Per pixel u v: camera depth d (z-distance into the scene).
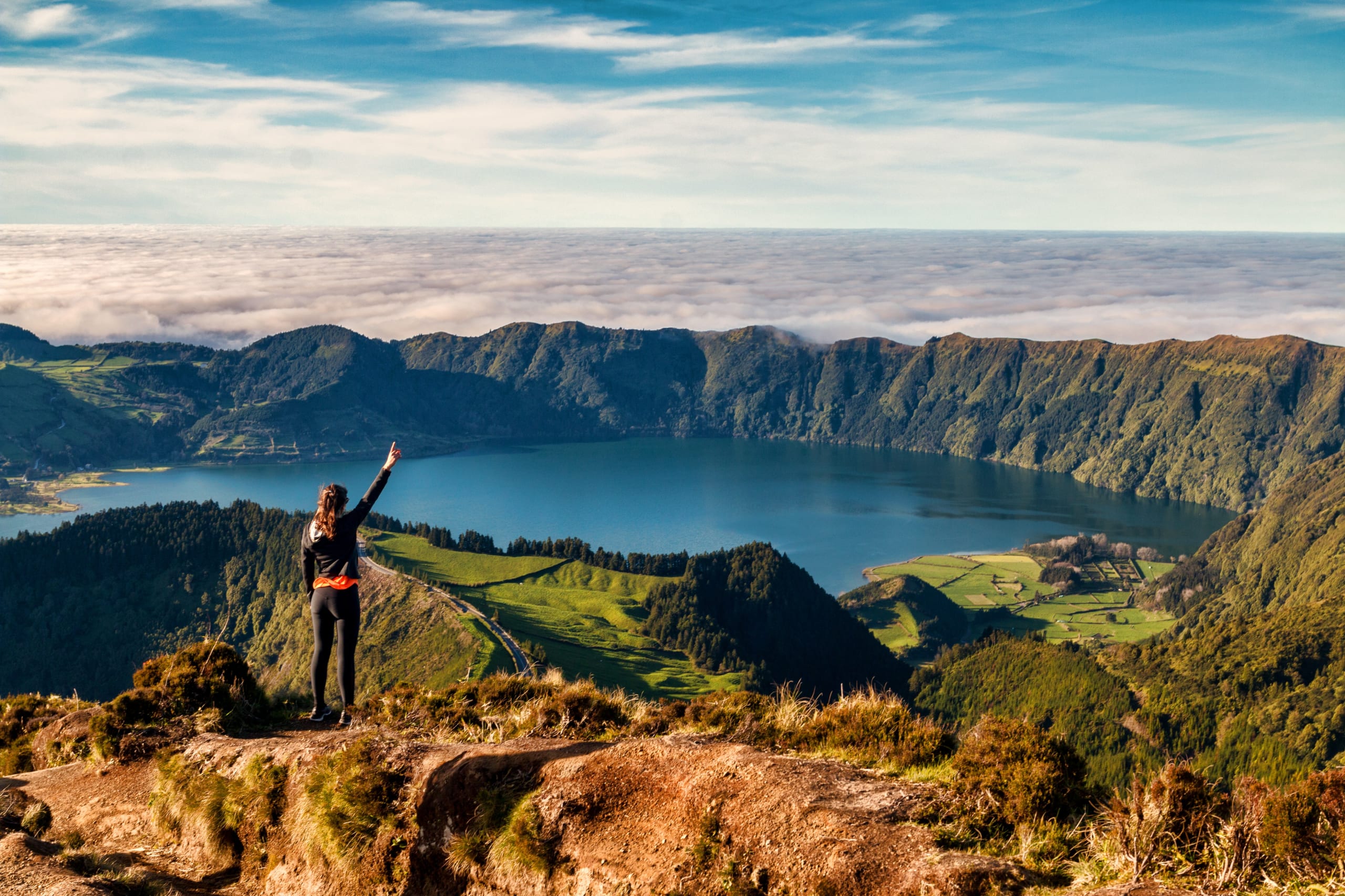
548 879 7.31
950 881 5.73
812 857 6.30
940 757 7.93
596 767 7.89
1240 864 5.83
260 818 9.39
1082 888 5.71
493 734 10.64
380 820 8.54
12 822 10.51
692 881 6.65
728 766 7.39
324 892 8.45
